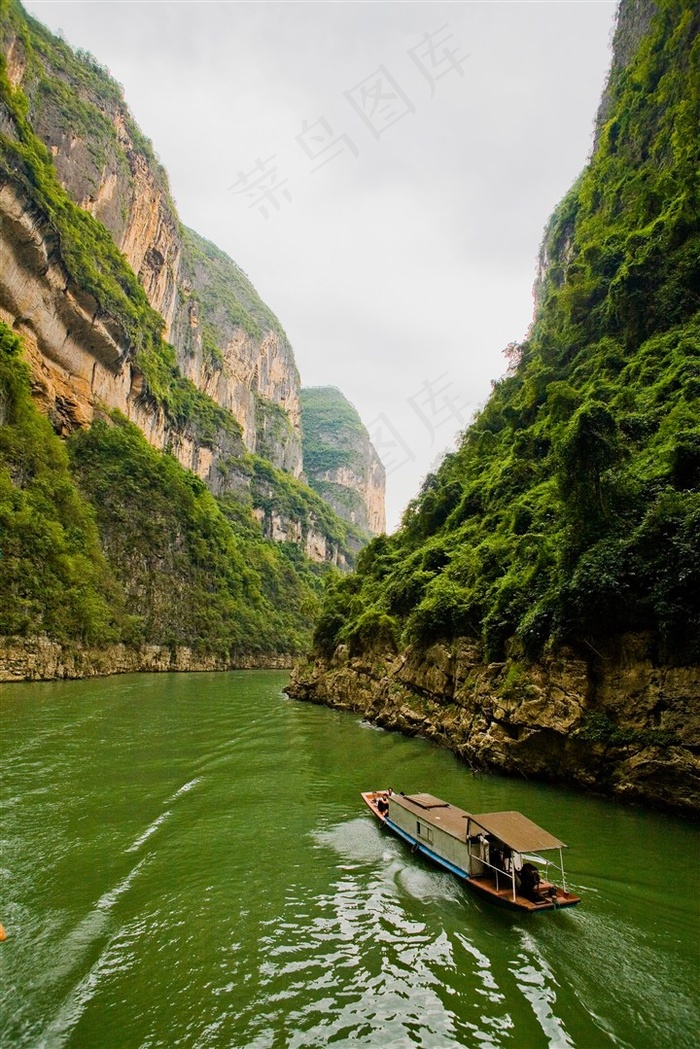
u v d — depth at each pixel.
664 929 8.23
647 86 39.31
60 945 7.51
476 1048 5.82
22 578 38.59
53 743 19.00
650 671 14.41
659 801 13.47
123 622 52.34
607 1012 6.44
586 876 9.90
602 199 41.28
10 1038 5.80
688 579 13.37
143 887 9.30
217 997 6.57
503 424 40.00
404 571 33.78
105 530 56.28
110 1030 6.00
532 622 17.08
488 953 7.58
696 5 35.12
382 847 11.31
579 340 34.12
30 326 53.22
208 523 79.44
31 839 10.95
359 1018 6.25
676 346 24.47
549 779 16.02
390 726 25.55
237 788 15.16
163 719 25.58
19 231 49.44
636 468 17.52
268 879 9.76
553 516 21.81
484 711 18.80
